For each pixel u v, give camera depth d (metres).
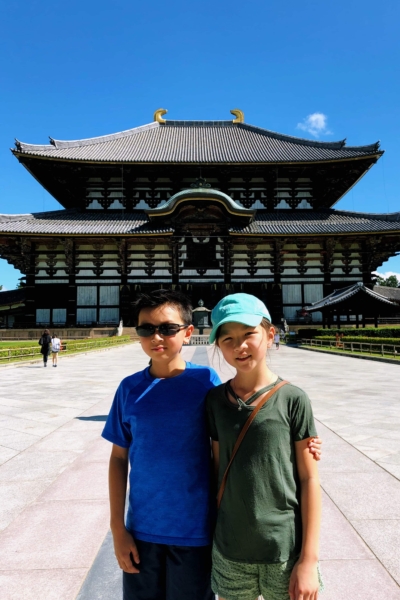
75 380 16.09
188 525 2.32
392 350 25.45
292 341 41.12
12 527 4.41
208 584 2.35
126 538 2.39
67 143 54.41
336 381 14.87
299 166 51.28
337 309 34.81
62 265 49.62
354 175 53.94
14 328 47.22
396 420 8.92
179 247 49.88
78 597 3.25
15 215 48.97
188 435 2.38
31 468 6.21
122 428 2.57
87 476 5.84
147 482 2.38
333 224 49.53
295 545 2.17
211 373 2.60
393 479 5.59
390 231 45.88
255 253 50.19
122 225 49.56
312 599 2.00
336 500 4.93
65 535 4.24
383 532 4.16
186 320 2.61
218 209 48.16
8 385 14.84
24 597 3.26
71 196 56.22
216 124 69.50
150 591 2.35
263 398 2.27
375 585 3.32
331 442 7.31
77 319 48.72
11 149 46.03
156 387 2.48
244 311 2.30
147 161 49.94
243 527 2.18
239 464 2.21
